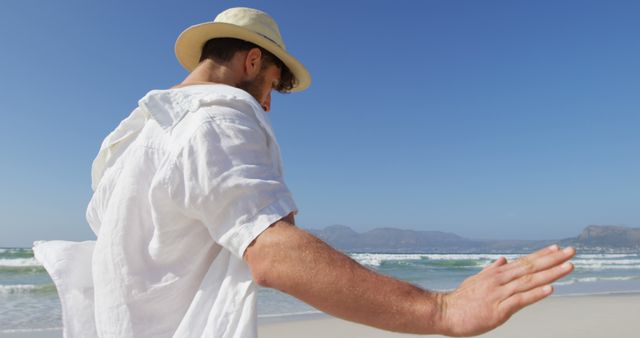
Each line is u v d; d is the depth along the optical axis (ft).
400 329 2.86
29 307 29.78
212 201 3.14
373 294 2.84
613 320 25.80
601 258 132.16
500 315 2.73
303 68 4.80
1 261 56.95
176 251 3.51
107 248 3.61
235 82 4.45
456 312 2.80
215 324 3.17
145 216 3.58
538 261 2.84
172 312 3.52
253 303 3.19
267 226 3.05
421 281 61.36
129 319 3.50
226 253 3.50
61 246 4.47
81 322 4.13
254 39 4.42
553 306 31.27
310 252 2.93
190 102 3.58
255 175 3.22
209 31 4.47
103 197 4.13
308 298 2.90
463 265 98.02
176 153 3.29
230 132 3.32
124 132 4.25
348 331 22.59
